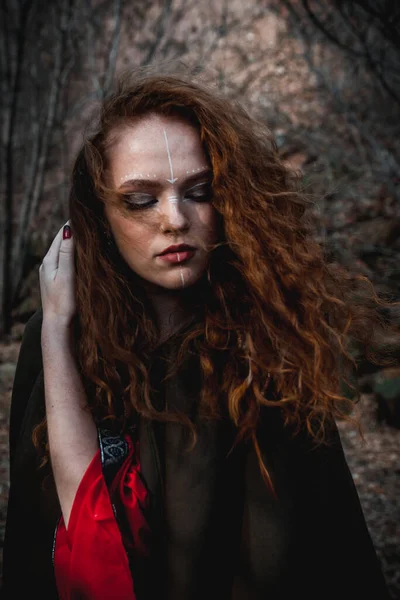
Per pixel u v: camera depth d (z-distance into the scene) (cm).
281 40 905
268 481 111
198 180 112
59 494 110
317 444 113
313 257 121
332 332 119
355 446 438
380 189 691
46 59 866
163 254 111
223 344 115
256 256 115
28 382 139
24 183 896
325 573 117
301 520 112
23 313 776
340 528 117
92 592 105
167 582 109
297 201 126
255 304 116
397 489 373
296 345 114
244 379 113
